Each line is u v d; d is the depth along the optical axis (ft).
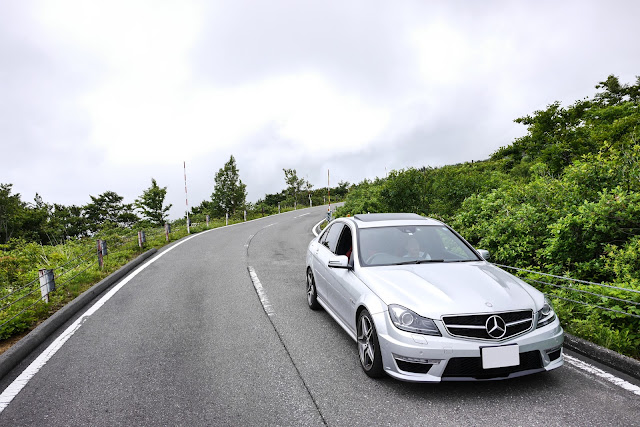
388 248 14.84
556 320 11.35
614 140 40.88
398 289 11.84
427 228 16.19
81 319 19.33
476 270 13.23
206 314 19.44
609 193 20.92
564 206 22.18
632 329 14.25
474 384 11.43
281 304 20.93
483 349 10.22
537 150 50.44
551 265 20.16
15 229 136.67
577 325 14.33
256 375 12.57
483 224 25.85
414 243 15.14
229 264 33.99
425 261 14.21
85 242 50.75
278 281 26.66
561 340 11.08
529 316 10.87
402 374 10.69
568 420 9.40
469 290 11.51
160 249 46.78
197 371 12.98
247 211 122.93
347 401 10.73
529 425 9.25
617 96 84.38
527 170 59.00
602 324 14.26
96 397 11.41
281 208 146.92
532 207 23.45
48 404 11.08
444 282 12.08
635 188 20.83
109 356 14.49
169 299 22.59
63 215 160.35
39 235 142.31
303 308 20.15
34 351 15.35
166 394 11.46
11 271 31.63
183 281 27.43
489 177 47.57
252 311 19.74
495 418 9.59
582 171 22.70
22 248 42.65
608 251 17.88
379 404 10.50
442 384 11.52
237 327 17.35
